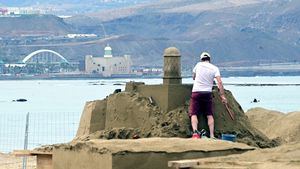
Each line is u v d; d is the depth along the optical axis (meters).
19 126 91.38
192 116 38.41
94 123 41.91
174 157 32.06
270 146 39.19
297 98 179.12
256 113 48.81
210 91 38.59
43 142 71.12
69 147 33.34
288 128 46.34
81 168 32.69
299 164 27.77
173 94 39.53
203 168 27.91
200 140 33.56
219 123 39.34
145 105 39.78
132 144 32.50
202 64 38.88
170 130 38.44
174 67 40.16
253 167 27.72
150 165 31.78
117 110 40.72
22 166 53.12
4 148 68.69
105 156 31.70
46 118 104.88
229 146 33.16
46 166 36.78
